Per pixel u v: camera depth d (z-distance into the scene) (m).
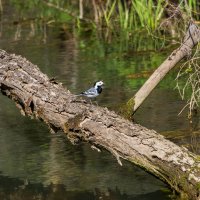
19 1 26.98
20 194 9.69
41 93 9.98
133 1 17.39
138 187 9.69
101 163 10.79
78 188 9.76
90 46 19.33
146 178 10.06
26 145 11.78
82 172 10.38
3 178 10.28
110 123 9.27
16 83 10.24
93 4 22.17
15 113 13.78
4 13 24.67
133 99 11.88
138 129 9.17
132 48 18.80
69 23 22.48
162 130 11.91
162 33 18.69
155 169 8.98
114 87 14.86
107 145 9.30
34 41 20.12
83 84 15.12
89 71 16.41
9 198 9.56
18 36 20.86
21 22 22.91
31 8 25.38
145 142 9.01
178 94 14.16
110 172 10.39
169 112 13.00
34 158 11.13
